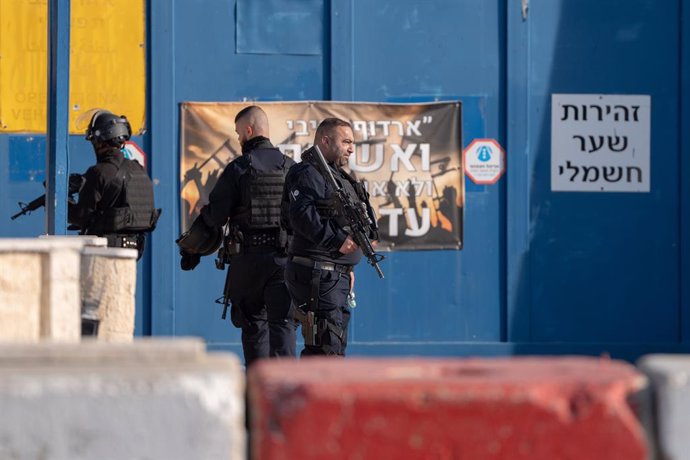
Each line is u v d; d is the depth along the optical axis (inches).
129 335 674.8
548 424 358.9
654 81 1371.8
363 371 374.9
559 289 1364.4
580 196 1365.7
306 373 369.4
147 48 1320.1
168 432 350.0
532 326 1362.0
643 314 1375.5
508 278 1357.0
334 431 354.0
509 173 1357.0
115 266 669.3
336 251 970.1
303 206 959.6
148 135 1322.6
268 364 388.5
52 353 375.6
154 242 1320.1
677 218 1375.5
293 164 1011.9
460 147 1354.6
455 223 1354.6
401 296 1349.7
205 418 350.6
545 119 1362.0
